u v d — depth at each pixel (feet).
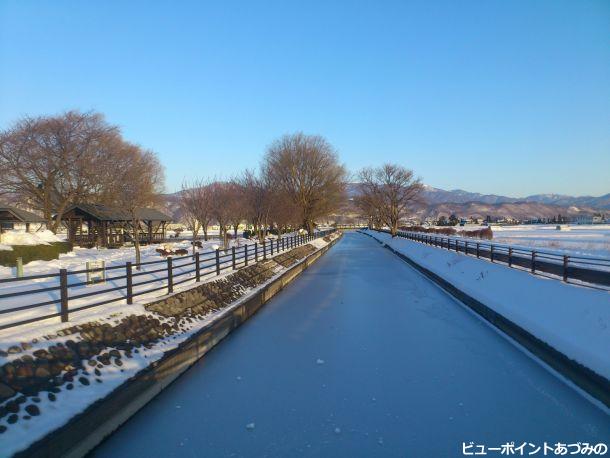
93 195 137.08
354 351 35.70
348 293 65.51
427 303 56.95
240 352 35.99
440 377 29.50
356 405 25.12
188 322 36.32
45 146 125.70
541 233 205.98
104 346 25.16
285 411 24.47
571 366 28.84
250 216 159.74
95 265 55.83
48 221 126.72
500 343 37.81
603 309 30.63
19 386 18.65
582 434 21.43
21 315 29.07
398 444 20.63
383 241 225.15
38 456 16.55
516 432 21.70
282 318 48.80
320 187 202.59
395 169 237.04
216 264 53.57
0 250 73.36
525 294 44.42
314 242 162.40
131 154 131.13
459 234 200.85
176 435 21.74
